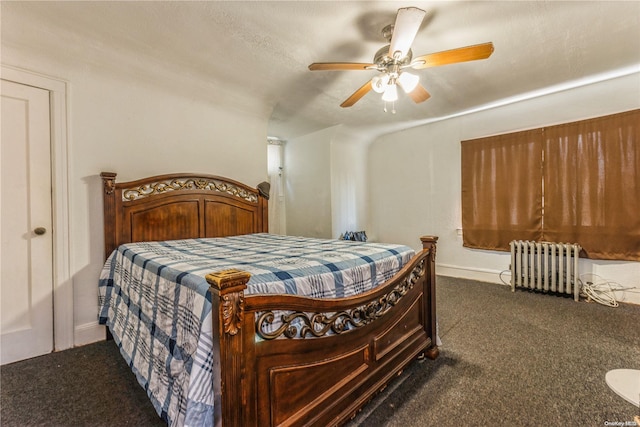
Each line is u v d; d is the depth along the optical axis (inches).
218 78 109.4
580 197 123.4
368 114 154.3
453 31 81.0
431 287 74.3
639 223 110.7
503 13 73.8
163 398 42.9
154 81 104.9
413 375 66.8
